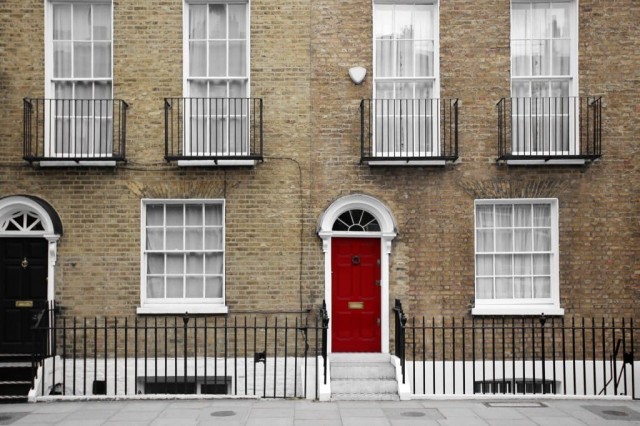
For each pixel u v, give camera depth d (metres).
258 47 11.64
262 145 11.48
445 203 11.59
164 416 9.02
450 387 11.44
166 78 11.61
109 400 10.05
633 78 11.66
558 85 11.84
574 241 11.58
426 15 11.91
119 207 11.49
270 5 11.68
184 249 11.72
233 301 11.45
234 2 11.81
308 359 11.38
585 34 11.70
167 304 11.57
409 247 11.55
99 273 11.43
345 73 11.67
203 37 11.86
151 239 11.73
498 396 10.22
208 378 11.37
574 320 11.34
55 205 11.46
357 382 10.55
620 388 11.45
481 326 10.91
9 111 11.50
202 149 11.72
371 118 11.62
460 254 11.55
